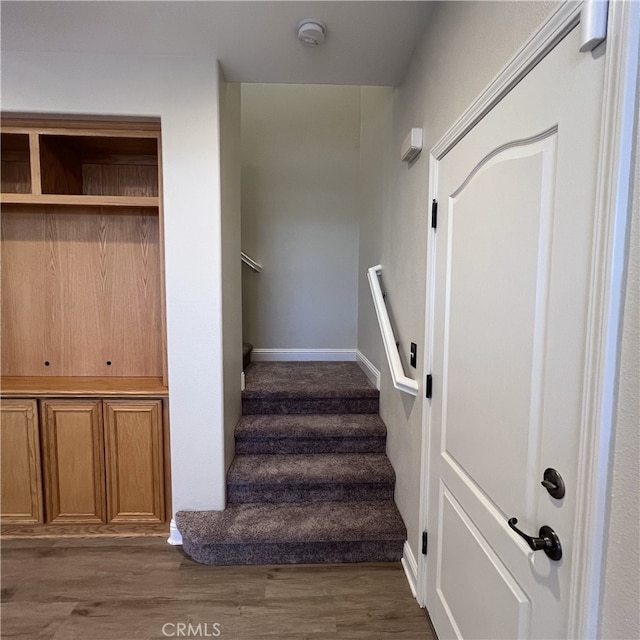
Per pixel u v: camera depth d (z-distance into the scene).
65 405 2.04
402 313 2.02
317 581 1.81
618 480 0.65
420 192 1.71
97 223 2.24
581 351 0.71
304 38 1.65
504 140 0.99
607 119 0.64
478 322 1.14
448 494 1.38
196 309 1.95
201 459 2.03
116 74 1.84
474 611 1.16
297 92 3.62
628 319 0.62
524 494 0.90
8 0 1.48
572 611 0.73
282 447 2.39
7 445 2.04
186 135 1.88
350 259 3.74
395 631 1.55
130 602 1.68
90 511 2.08
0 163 2.21
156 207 2.16
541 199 0.84
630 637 0.62
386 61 1.90
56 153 2.07
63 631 1.54
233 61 1.90
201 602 1.68
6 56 1.81
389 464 2.27
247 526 1.94
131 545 2.04
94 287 2.27
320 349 3.77
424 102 1.65
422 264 1.67
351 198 3.71
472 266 1.18
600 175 0.66
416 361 1.76
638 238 0.61
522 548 0.91
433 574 1.53
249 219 3.67
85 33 1.68
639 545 0.61
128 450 2.06
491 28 1.07
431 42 1.56
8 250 2.22
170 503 2.10
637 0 0.59
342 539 1.90
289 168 3.66
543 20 0.81
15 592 1.73
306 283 3.73
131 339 2.30
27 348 2.28
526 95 0.89
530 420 0.88
